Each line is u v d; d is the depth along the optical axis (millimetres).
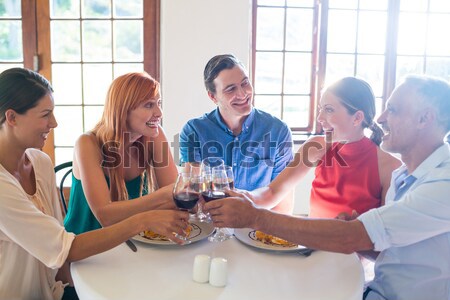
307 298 1048
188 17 3248
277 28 3539
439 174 1201
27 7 3309
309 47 3588
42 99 1286
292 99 3664
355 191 1756
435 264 1267
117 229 1242
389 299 1356
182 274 1167
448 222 1180
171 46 3275
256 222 1225
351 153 1768
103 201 1600
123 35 3400
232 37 3299
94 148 1722
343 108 1721
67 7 3340
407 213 1176
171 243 1324
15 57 3402
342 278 1156
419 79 1286
